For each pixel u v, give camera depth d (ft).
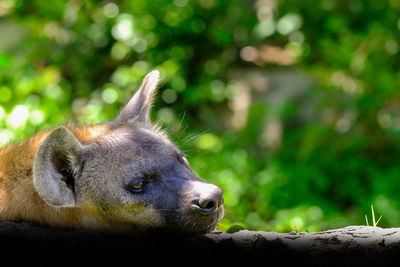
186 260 23.40
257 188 57.00
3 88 55.31
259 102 66.74
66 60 66.23
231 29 70.38
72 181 25.04
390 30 65.98
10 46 65.77
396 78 63.00
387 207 52.47
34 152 25.72
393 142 62.08
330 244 22.84
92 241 23.34
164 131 30.09
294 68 69.31
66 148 24.47
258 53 70.69
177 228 24.11
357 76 63.98
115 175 24.50
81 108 63.16
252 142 66.03
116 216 24.71
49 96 56.65
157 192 24.31
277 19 71.26
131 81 61.72
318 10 70.38
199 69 69.15
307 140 62.39
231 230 26.91
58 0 67.10
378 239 22.79
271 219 52.95
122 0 68.18
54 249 23.20
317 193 58.49
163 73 63.41
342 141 62.03
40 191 23.70
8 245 23.18
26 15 69.21
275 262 22.72
